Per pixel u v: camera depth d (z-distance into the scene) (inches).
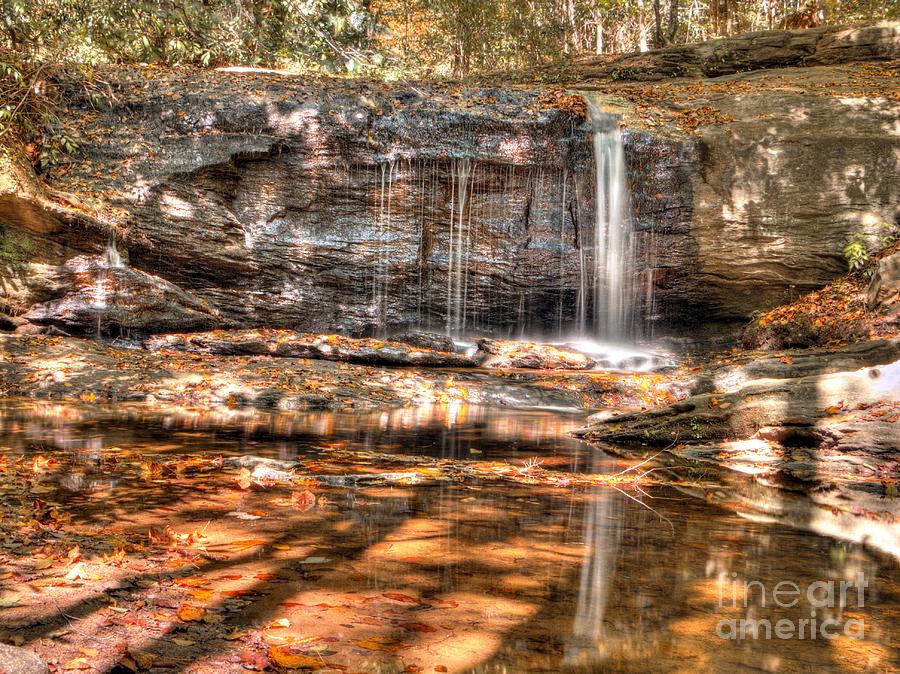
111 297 454.9
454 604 98.3
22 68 460.4
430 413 336.5
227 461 191.2
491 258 563.5
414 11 1002.7
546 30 944.3
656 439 267.3
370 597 99.9
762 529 145.6
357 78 564.4
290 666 79.0
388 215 547.2
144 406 315.0
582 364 493.0
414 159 536.7
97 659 79.4
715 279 551.2
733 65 718.5
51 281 443.5
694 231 549.0
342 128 525.3
